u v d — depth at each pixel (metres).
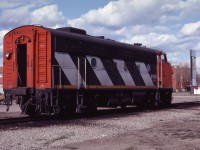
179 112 22.33
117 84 22.11
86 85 19.41
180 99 47.12
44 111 17.48
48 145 10.30
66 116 19.17
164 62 28.30
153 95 26.66
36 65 17.59
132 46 24.44
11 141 10.90
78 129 13.69
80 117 18.89
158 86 26.86
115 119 17.69
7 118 17.91
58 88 17.47
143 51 25.39
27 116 19.27
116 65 22.16
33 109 18.67
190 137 11.97
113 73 21.81
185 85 127.94
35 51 17.67
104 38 23.02
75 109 18.94
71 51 18.56
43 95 17.30
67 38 18.34
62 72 17.88
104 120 17.14
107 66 21.33
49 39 17.34
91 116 19.52
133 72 23.89
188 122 16.70
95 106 20.42
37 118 17.91
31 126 14.70
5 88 18.47
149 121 16.92
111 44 21.94
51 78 17.16
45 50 17.41
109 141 11.10
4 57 18.67
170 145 10.41
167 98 28.67
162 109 25.53
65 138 11.59
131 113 21.58
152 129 14.07
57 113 17.52
